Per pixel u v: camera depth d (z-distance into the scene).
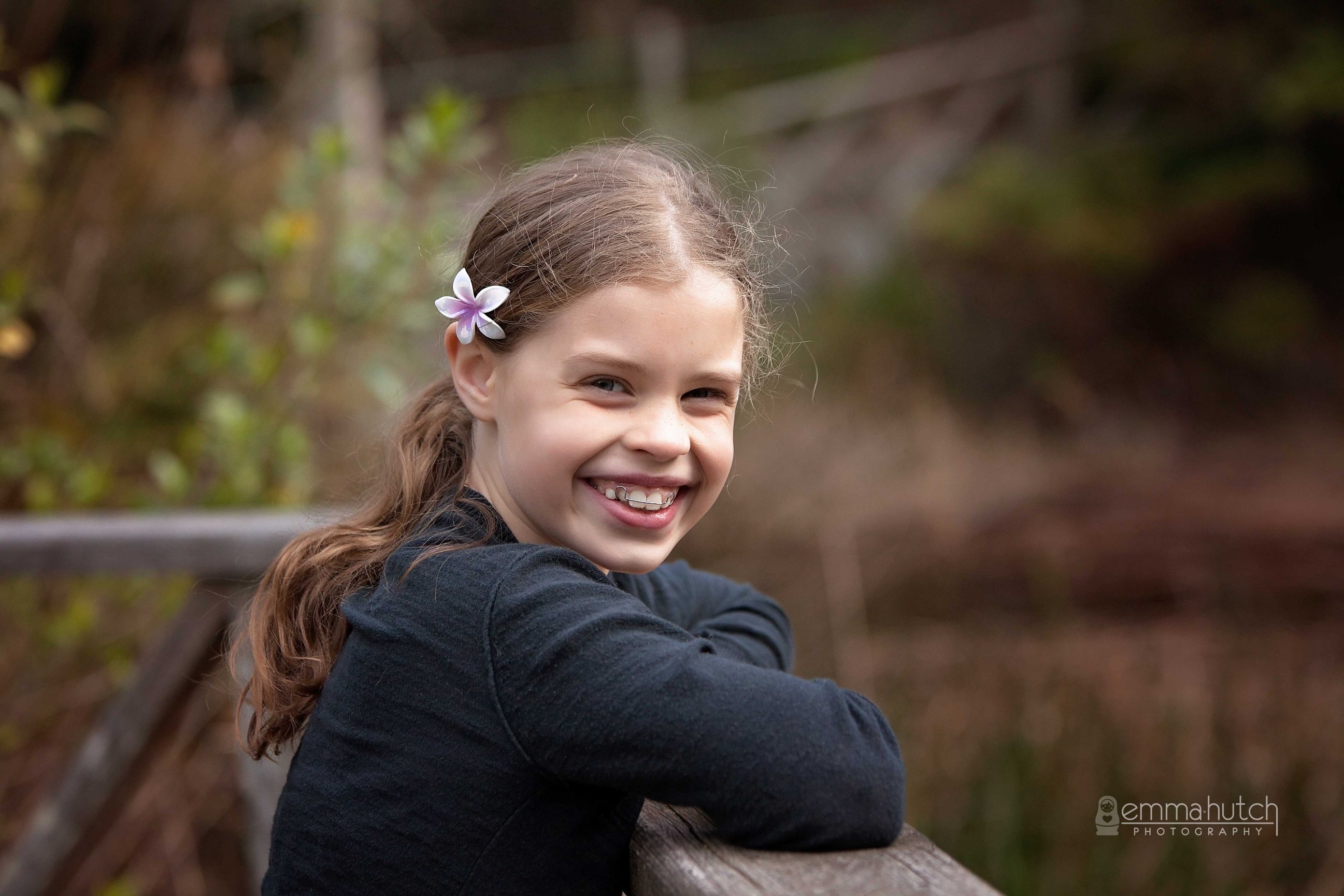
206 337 3.44
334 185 3.31
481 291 1.11
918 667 3.53
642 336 1.03
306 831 1.07
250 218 3.71
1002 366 7.21
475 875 0.99
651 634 0.98
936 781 2.87
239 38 4.66
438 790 1.00
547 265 1.06
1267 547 4.66
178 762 2.65
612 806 1.01
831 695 0.98
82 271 3.37
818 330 6.90
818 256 7.88
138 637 2.76
